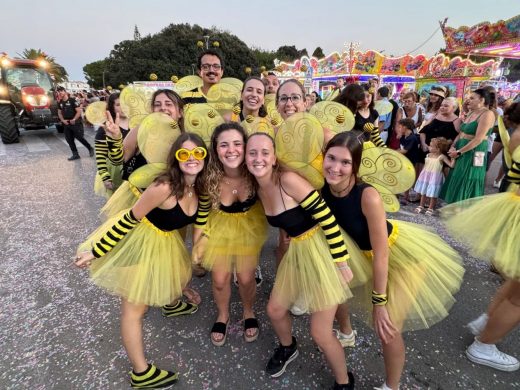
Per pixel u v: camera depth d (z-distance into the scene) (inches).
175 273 72.3
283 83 94.4
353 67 673.6
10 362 78.5
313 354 81.1
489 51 438.6
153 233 69.9
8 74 397.4
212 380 73.9
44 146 367.6
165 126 73.1
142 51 1509.6
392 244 65.6
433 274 64.9
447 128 170.2
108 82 1755.7
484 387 70.5
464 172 149.6
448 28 442.9
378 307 61.5
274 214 65.6
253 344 85.0
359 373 75.3
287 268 68.6
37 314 95.4
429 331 86.8
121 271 66.8
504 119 114.0
